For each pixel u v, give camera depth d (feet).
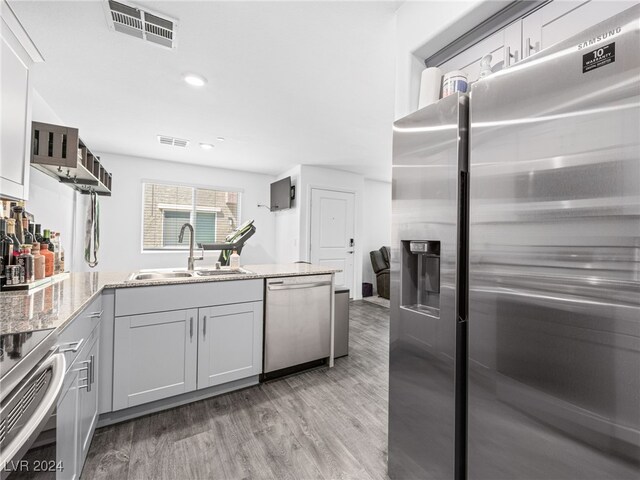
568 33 3.63
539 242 2.87
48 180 8.96
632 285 2.33
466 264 3.71
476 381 3.41
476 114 3.43
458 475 3.68
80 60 6.59
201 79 7.36
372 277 20.53
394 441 4.49
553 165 2.77
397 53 5.20
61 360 2.76
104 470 4.70
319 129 10.74
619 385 2.40
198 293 6.65
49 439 3.01
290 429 5.82
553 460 2.78
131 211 14.67
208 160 15.28
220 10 5.12
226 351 7.03
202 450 5.20
